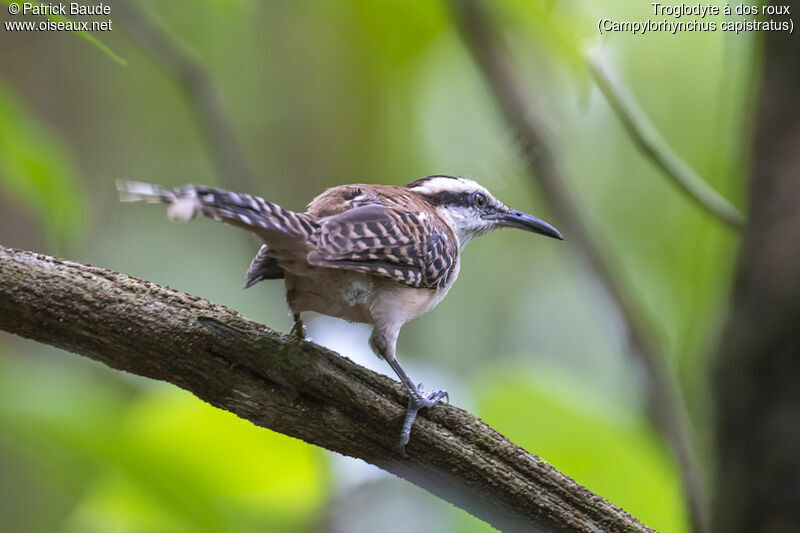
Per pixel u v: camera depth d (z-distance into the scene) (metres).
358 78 17.80
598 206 14.61
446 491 7.04
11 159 8.80
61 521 14.40
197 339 6.51
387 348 8.10
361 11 12.10
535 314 17.75
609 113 14.20
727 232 9.70
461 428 7.01
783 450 7.30
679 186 8.97
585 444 10.19
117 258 16.84
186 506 8.49
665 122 13.95
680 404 10.48
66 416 8.11
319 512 10.27
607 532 6.90
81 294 6.26
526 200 15.74
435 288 8.70
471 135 16.08
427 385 10.78
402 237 8.14
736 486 7.61
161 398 9.11
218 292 16.73
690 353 11.27
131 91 17.72
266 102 18.09
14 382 8.13
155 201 6.04
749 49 8.55
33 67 16.23
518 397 10.37
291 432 6.86
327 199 8.58
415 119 16.70
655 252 14.38
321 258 7.17
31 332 6.23
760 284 7.52
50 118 16.56
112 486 8.95
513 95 11.54
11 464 14.18
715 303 9.70
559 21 10.44
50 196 8.91
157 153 17.84
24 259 6.23
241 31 16.95
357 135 18.27
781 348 7.35
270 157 18.30
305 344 6.85
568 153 14.41
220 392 6.66
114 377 12.53
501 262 18.17
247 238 12.92
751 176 7.83
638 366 10.77
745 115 8.17
